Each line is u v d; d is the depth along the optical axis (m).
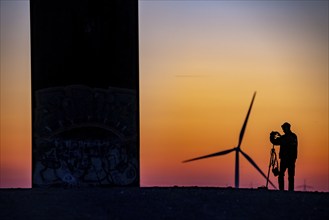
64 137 35.84
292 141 34.12
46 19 35.78
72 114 35.75
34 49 36.22
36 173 36.12
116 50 35.94
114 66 35.94
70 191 30.33
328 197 29.27
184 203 27.59
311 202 28.25
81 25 35.53
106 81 35.88
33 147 36.31
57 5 35.62
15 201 27.77
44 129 35.97
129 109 36.34
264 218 26.06
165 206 27.12
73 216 25.86
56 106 35.81
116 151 36.09
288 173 34.25
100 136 35.91
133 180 36.44
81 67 35.62
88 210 26.58
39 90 36.03
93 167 35.81
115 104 36.03
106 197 28.50
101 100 35.81
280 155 34.28
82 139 35.81
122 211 26.47
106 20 35.78
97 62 35.72
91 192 29.84
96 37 35.66
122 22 36.03
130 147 36.41
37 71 36.06
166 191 30.19
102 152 35.94
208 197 28.62
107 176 35.94
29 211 26.41
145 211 26.50
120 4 36.00
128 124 36.34
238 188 32.62
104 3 35.75
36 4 36.03
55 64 35.72
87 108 35.75
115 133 36.09
